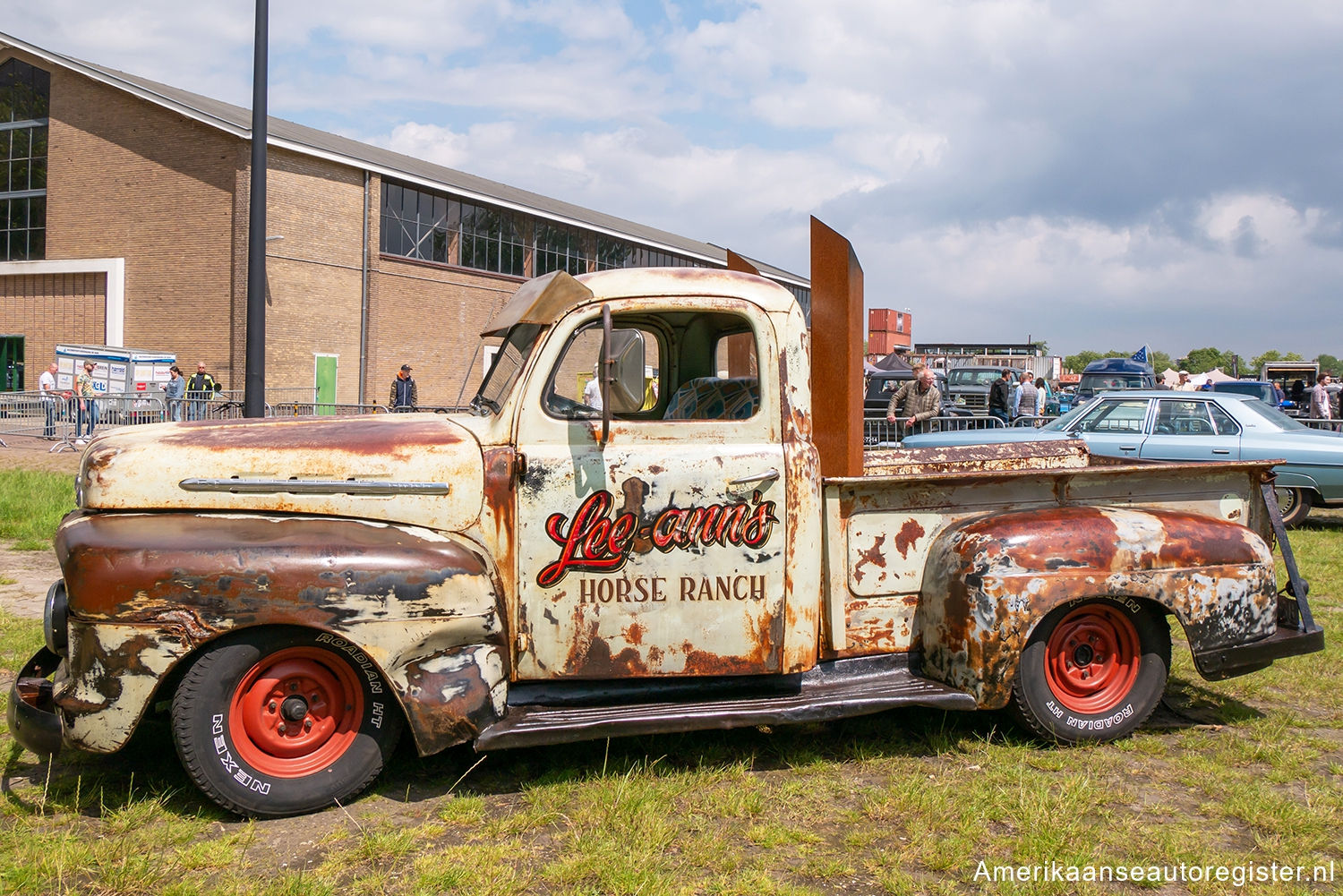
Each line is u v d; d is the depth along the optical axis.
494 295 30.95
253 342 10.83
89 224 25.94
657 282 4.04
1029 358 41.91
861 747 4.20
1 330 27.31
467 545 3.79
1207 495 4.62
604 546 3.85
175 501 3.60
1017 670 4.14
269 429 3.88
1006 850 3.35
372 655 3.48
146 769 3.94
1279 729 4.48
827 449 4.19
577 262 34.41
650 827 3.38
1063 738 4.23
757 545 3.95
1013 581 4.02
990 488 4.39
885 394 23.14
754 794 3.69
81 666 3.37
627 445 3.89
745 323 4.16
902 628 4.30
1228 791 3.80
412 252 28.34
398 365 27.94
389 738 3.65
